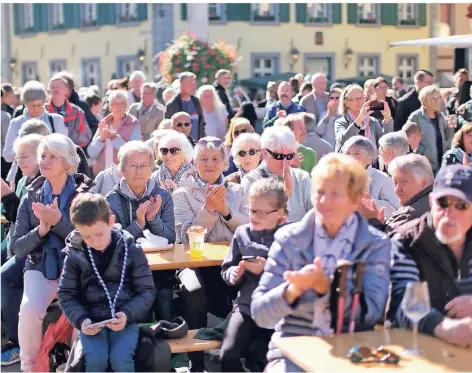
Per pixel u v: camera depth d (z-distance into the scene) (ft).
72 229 23.03
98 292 20.33
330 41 116.57
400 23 118.83
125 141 41.52
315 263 16.08
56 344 22.74
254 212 20.70
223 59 81.46
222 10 113.19
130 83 64.75
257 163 30.12
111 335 20.43
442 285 17.48
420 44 41.39
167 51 81.51
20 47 134.31
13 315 25.66
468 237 17.43
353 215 16.94
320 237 16.85
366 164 27.22
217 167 26.14
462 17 116.88
